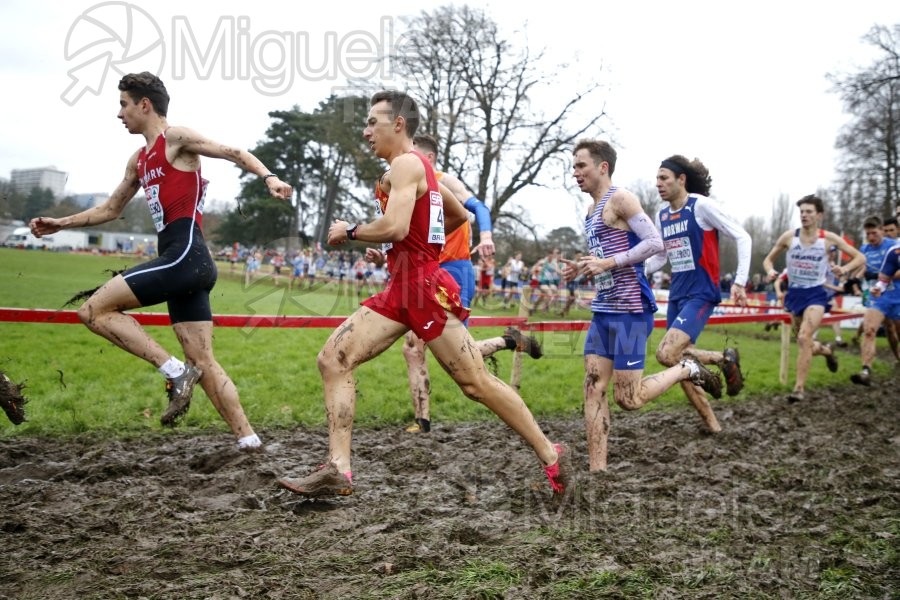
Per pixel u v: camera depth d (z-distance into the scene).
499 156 25.53
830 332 16.88
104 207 4.42
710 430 5.88
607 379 4.56
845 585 2.76
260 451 4.55
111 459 4.38
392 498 3.70
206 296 4.34
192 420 5.49
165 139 4.05
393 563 2.73
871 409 7.36
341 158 23.89
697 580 2.75
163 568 2.66
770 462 4.84
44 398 5.88
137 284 3.93
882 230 11.14
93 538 2.96
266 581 2.56
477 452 4.91
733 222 5.41
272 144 24.17
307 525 3.21
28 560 2.70
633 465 4.70
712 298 5.46
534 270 19.86
